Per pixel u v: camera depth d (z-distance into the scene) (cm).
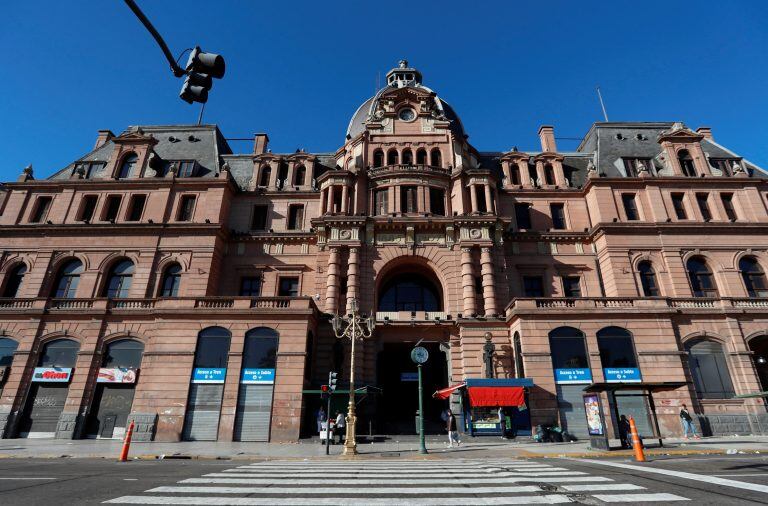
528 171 4094
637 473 1216
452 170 3850
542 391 2703
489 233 3497
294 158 4147
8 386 2906
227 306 2942
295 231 3744
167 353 2773
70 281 3475
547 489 977
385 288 3784
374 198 3794
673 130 3962
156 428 2589
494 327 3123
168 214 3659
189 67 842
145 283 3384
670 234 3544
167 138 4288
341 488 1000
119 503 814
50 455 1870
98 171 3966
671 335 2869
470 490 970
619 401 2698
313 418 2839
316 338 3136
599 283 3578
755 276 3472
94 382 2894
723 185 3738
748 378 2842
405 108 4247
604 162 4034
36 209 3750
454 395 2936
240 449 2156
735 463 1393
